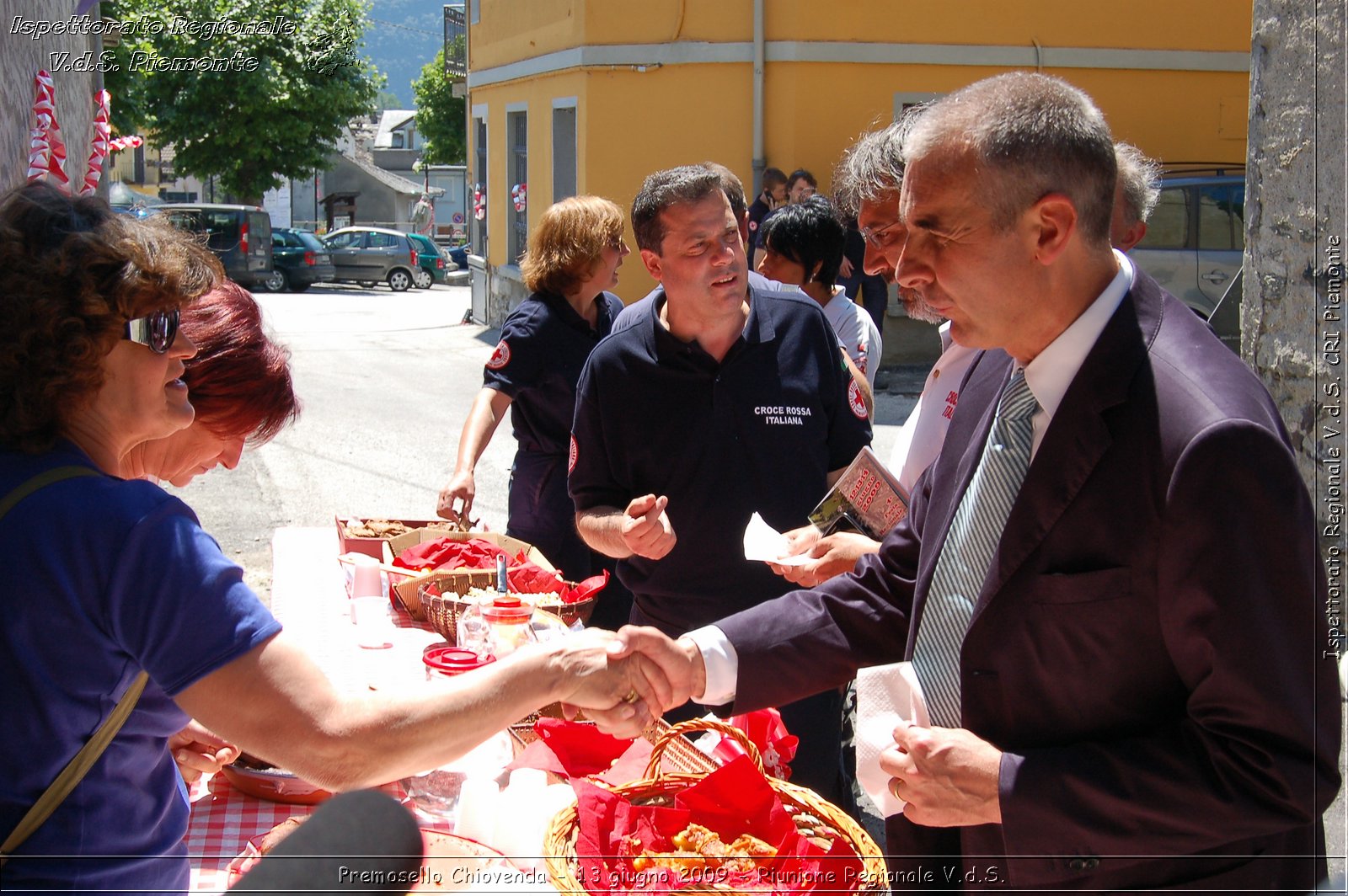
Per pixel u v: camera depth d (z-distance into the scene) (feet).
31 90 11.78
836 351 9.92
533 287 12.52
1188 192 33.81
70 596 4.49
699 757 6.85
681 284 9.11
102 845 4.69
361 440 32.14
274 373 5.57
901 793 5.32
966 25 39.45
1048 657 5.16
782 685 6.48
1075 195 4.92
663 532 8.71
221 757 7.02
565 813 5.69
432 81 138.51
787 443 9.40
